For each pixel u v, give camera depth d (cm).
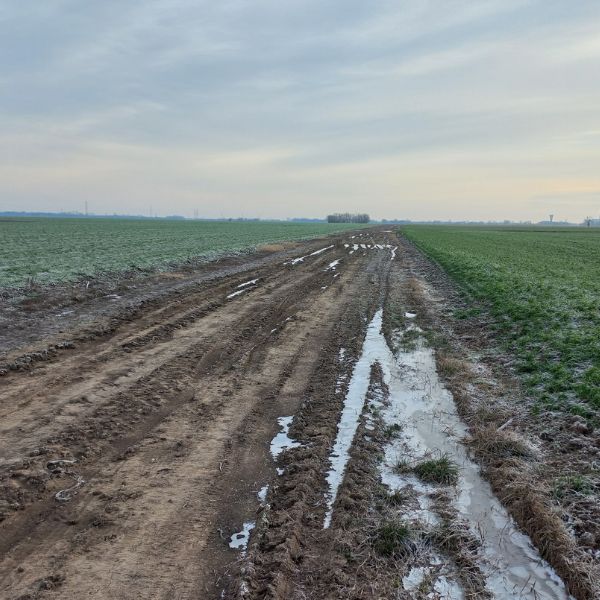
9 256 2498
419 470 580
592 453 604
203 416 714
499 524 492
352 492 527
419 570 422
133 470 553
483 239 5816
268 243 4384
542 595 398
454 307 1574
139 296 1568
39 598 358
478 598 390
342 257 3384
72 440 607
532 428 692
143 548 423
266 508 491
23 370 850
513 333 1130
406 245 4981
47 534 434
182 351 1020
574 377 812
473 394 826
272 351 1065
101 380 823
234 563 412
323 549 441
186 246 3603
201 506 493
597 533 458
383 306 1605
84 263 2244
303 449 621
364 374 926
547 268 2412
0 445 582
